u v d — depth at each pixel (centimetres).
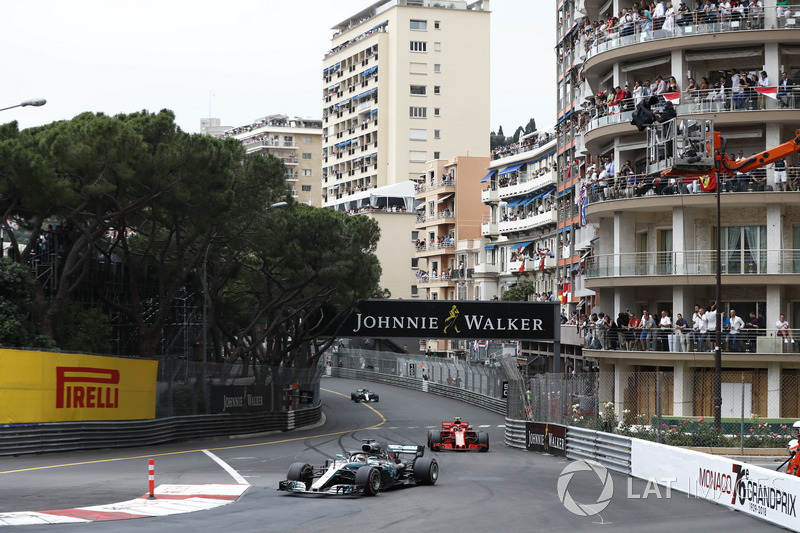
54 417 3350
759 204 4188
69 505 2056
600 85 4978
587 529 1794
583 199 5006
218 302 5131
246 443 4191
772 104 4128
